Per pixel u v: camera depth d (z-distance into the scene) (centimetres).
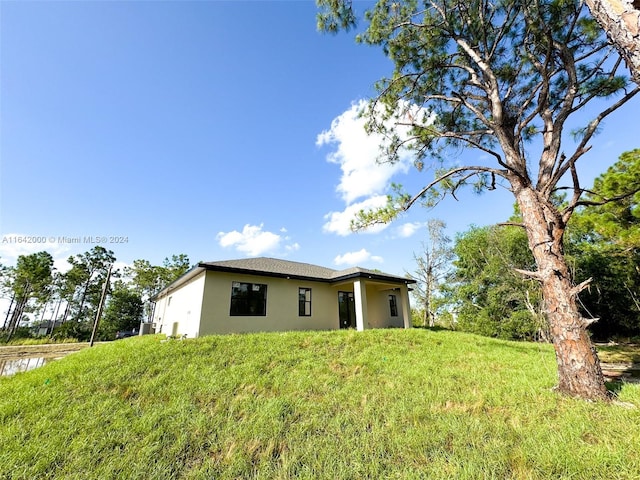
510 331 1364
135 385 490
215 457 296
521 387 455
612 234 931
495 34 664
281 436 329
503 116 581
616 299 1331
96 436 334
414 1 661
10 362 1059
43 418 377
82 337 2817
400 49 694
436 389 466
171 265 3762
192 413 388
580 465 232
